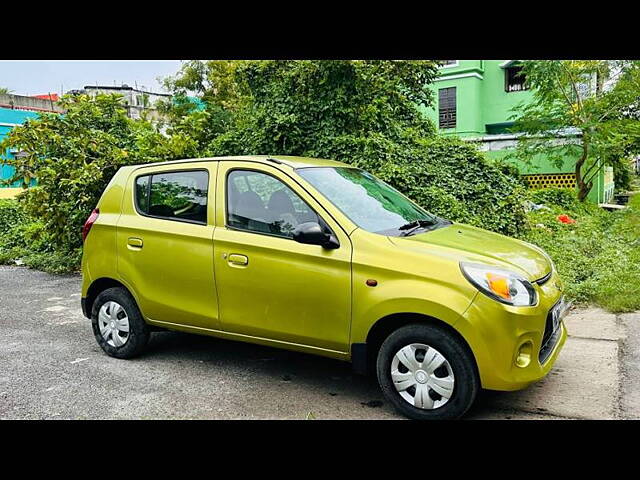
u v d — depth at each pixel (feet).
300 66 30.53
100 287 18.24
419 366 12.78
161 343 19.34
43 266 35.01
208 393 14.89
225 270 15.07
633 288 23.15
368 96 31.63
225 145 34.55
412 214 16.08
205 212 15.79
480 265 12.58
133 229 16.89
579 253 31.09
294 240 13.99
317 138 31.04
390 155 31.30
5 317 23.79
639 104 57.98
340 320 13.53
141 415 13.62
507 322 12.05
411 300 12.51
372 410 13.62
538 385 14.78
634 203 64.23
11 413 13.93
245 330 15.01
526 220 36.01
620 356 16.63
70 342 19.95
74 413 13.84
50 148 31.91
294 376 16.02
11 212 46.55
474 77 79.82
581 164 57.77
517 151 60.44
